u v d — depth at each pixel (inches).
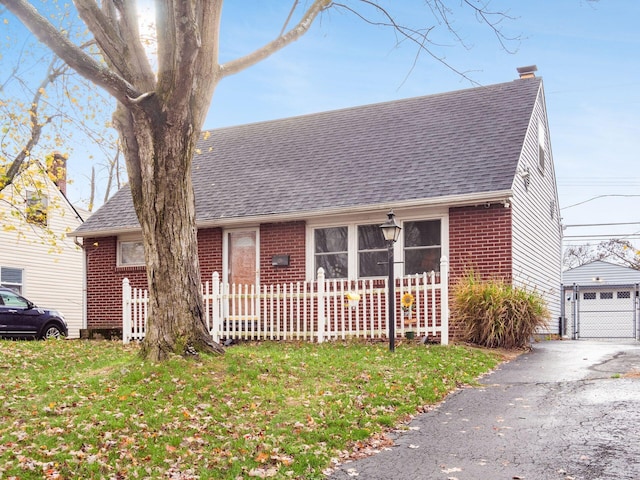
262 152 791.1
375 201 607.2
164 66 369.4
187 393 315.0
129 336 596.4
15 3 309.7
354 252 628.7
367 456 243.6
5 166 626.2
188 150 386.9
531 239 687.1
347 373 367.9
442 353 447.2
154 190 381.1
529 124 662.5
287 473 223.5
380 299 565.6
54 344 558.6
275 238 668.1
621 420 266.7
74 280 1104.2
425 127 717.9
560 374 381.4
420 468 226.8
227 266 690.2
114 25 402.6
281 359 398.3
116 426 266.4
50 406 299.3
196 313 385.7
